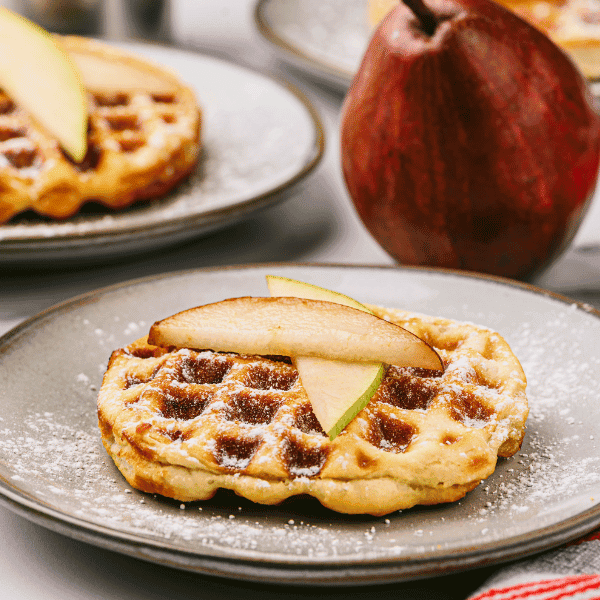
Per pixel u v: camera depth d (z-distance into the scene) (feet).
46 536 1.61
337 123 2.70
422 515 1.57
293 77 3.02
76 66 2.20
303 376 1.62
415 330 1.72
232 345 1.65
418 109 1.83
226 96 2.54
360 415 1.60
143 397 1.63
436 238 1.89
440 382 1.65
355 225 2.21
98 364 1.75
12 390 1.69
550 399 1.69
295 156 2.20
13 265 2.01
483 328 1.72
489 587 1.50
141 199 2.11
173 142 2.11
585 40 2.43
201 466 1.57
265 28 2.91
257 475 1.57
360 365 1.62
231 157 2.25
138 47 2.79
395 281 1.84
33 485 1.56
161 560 1.49
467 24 1.82
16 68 2.17
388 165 1.87
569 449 1.63
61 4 2.93
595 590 1.48
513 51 1.83
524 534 1.49
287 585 1.50
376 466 1.56
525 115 1.83
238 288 1.84
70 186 2.04
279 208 2.27
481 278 1.83
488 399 1.63
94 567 1.58
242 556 1.47
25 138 2.12
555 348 1.74
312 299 1.68
